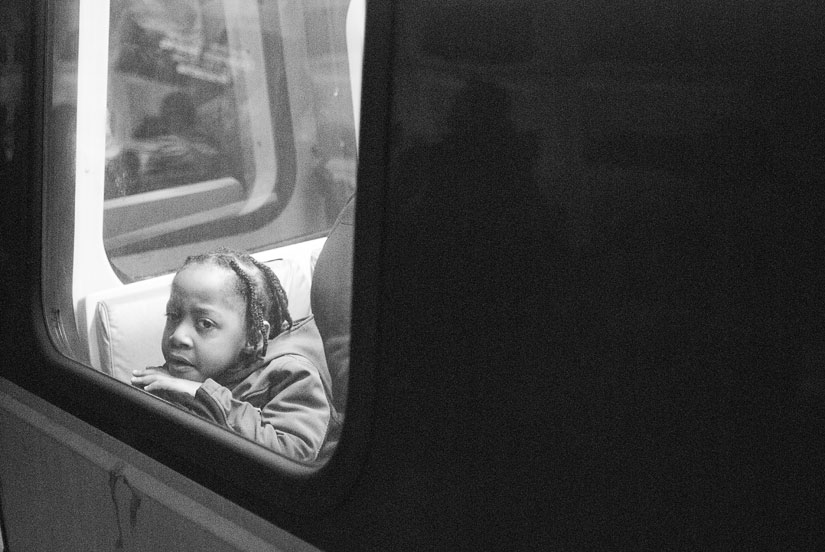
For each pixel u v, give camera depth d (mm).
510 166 1062
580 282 1017
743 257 911
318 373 2312
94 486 1853
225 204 2662
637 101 965
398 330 1185
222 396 2215
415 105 1136
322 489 1335
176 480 1644
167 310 2332
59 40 2021
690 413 955
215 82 2664
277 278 2475
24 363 2045
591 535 1044
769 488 914
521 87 1044
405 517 1226
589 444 1029
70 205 2115
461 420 1137
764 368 906
